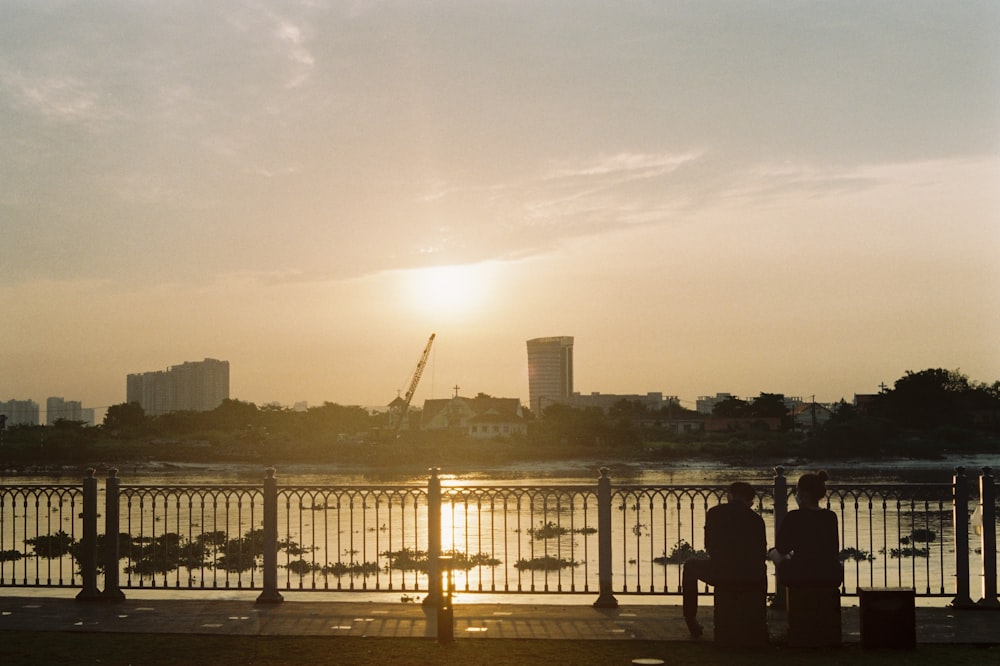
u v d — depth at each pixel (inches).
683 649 472.4
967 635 498.3
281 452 7726.4
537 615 553.0
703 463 6619.1
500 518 2068.2
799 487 488.4
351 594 745.0
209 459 7514.8
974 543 1445.6
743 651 468.1
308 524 1925.4
